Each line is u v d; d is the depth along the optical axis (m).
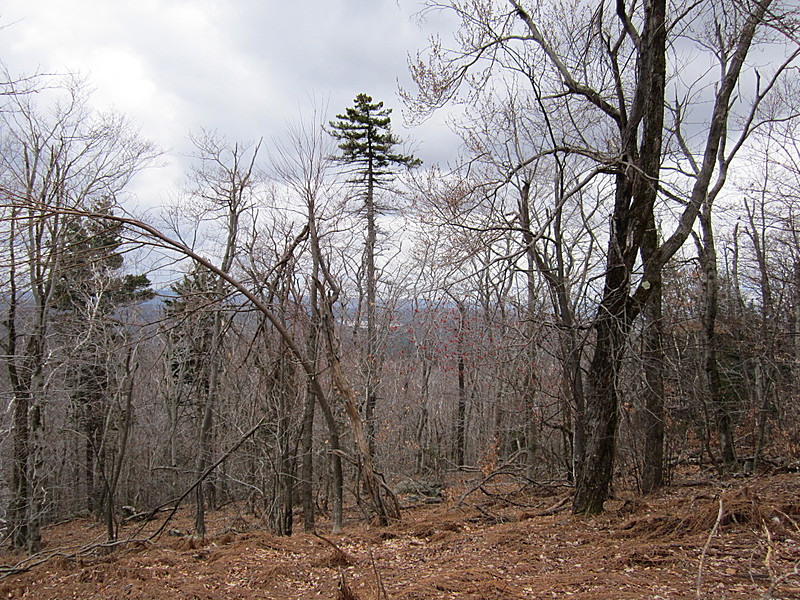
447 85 10.62
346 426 16.17
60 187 14.33
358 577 7.70
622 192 9.67
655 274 9.58
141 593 7.25
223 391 15.90
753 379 17.70
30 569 8.84
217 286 12.42
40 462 16.61
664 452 13.77
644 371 10.96
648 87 9.43
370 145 26.25
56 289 17.81
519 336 12.42
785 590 5.53
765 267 17.66
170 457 20.69
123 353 17.05
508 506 13.56
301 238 12.41
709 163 10.81
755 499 8.13
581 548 7.98
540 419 14.80
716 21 12.41
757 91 13.18
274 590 7.29
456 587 6.68
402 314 23.03
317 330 12.35
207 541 10.62
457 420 23.88
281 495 12.62
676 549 7.23
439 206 14.73
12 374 15.91
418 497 18.47
